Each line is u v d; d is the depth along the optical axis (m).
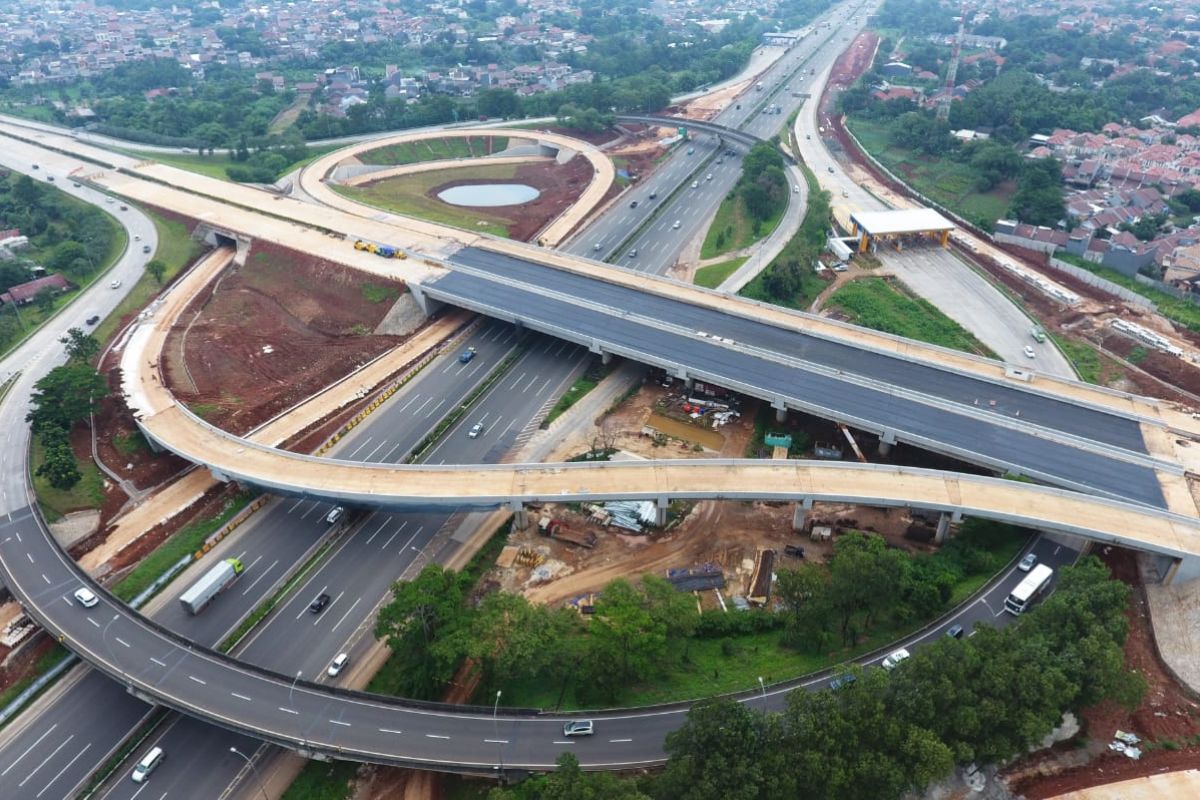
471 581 132.62
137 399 175.62
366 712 106.25
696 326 188.62
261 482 144.00
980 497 133.00
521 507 138.88
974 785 93.56
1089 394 160.50
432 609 111.12
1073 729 98.56
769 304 196.62
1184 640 112.56
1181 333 199.00
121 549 140.38
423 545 140.62
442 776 103.50
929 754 85.56
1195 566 119.12
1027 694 91.25
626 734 102.38
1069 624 101.06
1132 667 108.19
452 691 113.56
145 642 117.62
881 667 107.00
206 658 114.94
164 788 103.38
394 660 118.38
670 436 166.12
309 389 183.50
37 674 118.69
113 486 154.88
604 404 177.12
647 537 142.00
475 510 140.12
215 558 139.00
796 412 171.62
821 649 115.62
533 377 188.12
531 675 110.25
